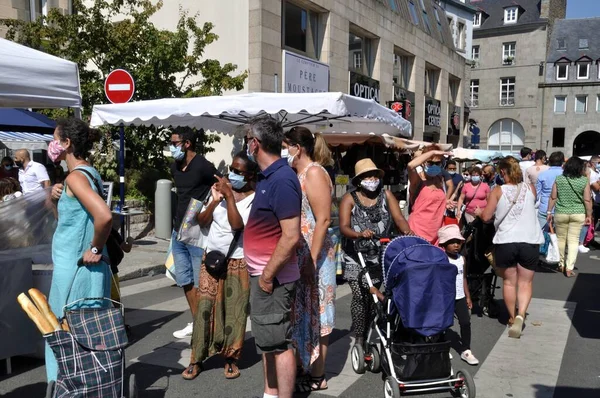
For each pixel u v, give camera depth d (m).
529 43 49.19
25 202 4.47
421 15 24.45
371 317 4.68
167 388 4.23
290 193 3.25
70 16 11.37
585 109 48.44
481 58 51.38
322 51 15.66
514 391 4.29
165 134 12.40
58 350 3.18
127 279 8.07
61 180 9.55
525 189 5.67
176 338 5.42
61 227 3.57
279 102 6.49
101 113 7.57
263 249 3.38
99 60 11.57
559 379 4.55
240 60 13.05
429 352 3.98
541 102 49.62
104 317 3.37
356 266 4.65
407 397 4.14
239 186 4.33
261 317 3.39
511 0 50.50
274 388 3.70
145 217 11.05
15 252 4.50
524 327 6.06
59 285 3.55
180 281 4.98
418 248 4.02
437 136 26.19
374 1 18.38
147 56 11.62
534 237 5.63
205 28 12.09
